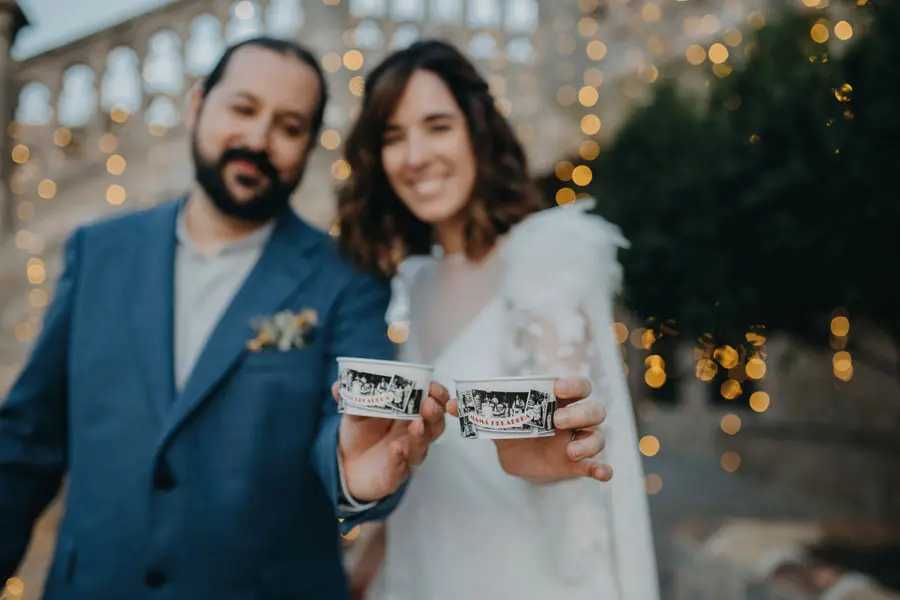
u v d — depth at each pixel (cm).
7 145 590
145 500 154
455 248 187
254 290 170
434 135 175
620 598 143
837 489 687
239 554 154
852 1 319
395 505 148
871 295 321
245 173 166
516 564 153
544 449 135
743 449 834
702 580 390
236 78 167
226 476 156
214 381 159
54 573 160
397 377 128
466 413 127
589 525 143
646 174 417
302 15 609
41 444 167
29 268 569
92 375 162
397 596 178
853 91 292
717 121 363
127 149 609
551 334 145
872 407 652
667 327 424
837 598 287
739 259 348
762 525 432
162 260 172
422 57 176
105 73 614
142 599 152
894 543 405
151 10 614
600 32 757
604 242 158
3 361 564
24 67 604
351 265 181
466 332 169
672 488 756
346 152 189
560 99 730
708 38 633
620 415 151
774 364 780
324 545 170
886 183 286
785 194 311
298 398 164
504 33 683
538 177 678
